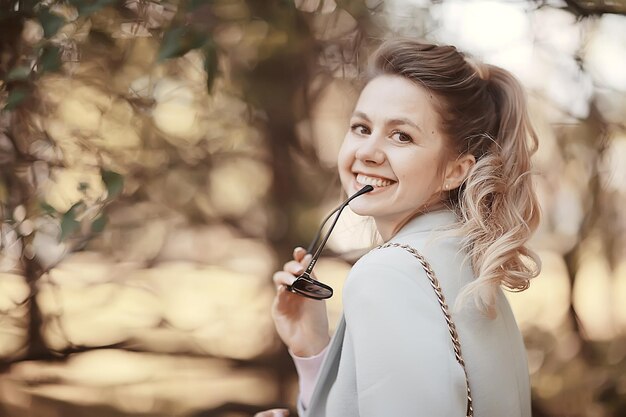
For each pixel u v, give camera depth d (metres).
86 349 3.03
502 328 1.33
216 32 3.15
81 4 1.90
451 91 1.33
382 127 1.33
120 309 3.76
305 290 1.44
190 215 3.58
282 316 1.64
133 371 4.21
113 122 2.56
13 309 2.54
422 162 1.31
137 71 2.50
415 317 1.20
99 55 2.37
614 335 3.66
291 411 4.13
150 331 3.94
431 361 1.17
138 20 2.18
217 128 3.44
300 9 3.28
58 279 3.12
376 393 1.17
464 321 1.24
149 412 3.83
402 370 1.17
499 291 1.38
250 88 3.51
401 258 1.25
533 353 3.66
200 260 3.99
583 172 3.45
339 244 3.92
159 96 2.79
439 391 1.16
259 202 3.91
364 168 1.33
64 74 2.31
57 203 2.33
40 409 3.41
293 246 3.96
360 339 1.21
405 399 1.16
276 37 3.32
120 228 2.98
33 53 1.97
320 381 1.36
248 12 2.72
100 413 3.69
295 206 3.92
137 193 3.11
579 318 3.60
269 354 4.24
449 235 1.29
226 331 4.21
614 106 3.37
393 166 1.31
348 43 3.33
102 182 2.04
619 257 3.60
